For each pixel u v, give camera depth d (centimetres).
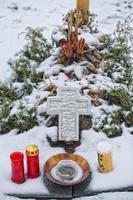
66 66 217
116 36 265
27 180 173
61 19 300
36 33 240
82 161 176
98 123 195
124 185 170
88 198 167
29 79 217
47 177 169
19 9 314
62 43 218
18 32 285
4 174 176
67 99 181
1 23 296
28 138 193
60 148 188
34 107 201
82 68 214
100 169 175
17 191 168
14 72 225
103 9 311
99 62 221
